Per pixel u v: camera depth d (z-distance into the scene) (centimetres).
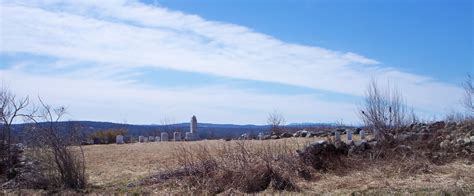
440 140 1686
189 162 1430
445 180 1288
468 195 1102
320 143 1541
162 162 1814
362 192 1186
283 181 1305
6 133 1485
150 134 4016
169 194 1245
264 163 1360
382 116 1781
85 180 1420
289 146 1650
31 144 1409
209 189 1288
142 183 1402
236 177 1319
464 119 1945
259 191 1283
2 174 1441
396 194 1143
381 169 1452
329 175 1438
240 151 1430
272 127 3058
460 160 1559
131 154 2231
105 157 2166
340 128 2703
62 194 1268
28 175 1398
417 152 1555
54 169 1391
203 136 3478
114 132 3641
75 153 1422
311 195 1190
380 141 1639
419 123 1916
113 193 1283
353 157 1540
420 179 1318
